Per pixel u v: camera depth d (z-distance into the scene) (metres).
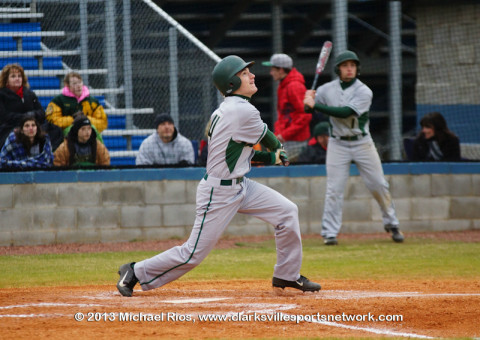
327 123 38.56
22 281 24.64
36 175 34.59
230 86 18.70
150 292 20.91
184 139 37.06
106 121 37.94
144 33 39.09
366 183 34.16
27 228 34.59
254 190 19.47
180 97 39.16
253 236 37.28
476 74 51.25
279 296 20.06
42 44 40.62
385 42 58.41
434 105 53.31
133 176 35.56
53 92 40.94
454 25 52.28
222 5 54.72
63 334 15.02
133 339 14.64
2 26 40.19
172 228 36.06
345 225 38.06
